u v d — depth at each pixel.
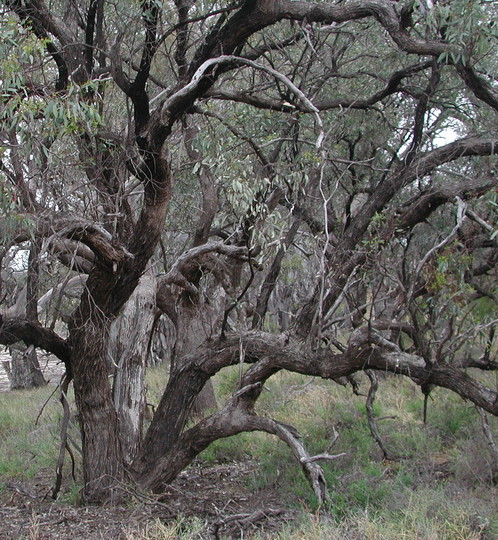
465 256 6.82
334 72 8.91
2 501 8.12
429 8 5.91
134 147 6.73
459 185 7.62
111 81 8.23
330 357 7.21
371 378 9.10
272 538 5.97
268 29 9.27
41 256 6.20
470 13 5.49
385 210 8.18
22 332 7.50
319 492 6.39
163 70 9.82
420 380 6.94
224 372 17.33
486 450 8.07
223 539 5.99
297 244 11.01
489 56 7.80
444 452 9.24
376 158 9.66
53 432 11.92
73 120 5.59
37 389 21.77
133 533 6.18
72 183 7.01
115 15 8.45
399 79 8.16
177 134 9.17
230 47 6.50
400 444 9.56
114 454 7.65
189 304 11.59
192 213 12.13
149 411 13.18
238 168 6.70
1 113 5.16
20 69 5.39
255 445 10.60
